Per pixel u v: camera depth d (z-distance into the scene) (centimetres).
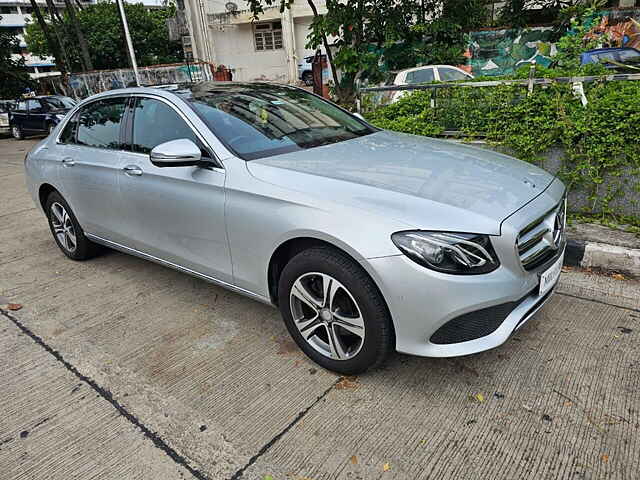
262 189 260
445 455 206
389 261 216
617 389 239
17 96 2350
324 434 222
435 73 964
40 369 287
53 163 418
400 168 264
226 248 288
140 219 344
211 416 239
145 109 343
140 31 3350
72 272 429
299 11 2225
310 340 267
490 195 237
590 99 435
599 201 425
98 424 239
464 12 1125
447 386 248
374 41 1089
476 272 213
